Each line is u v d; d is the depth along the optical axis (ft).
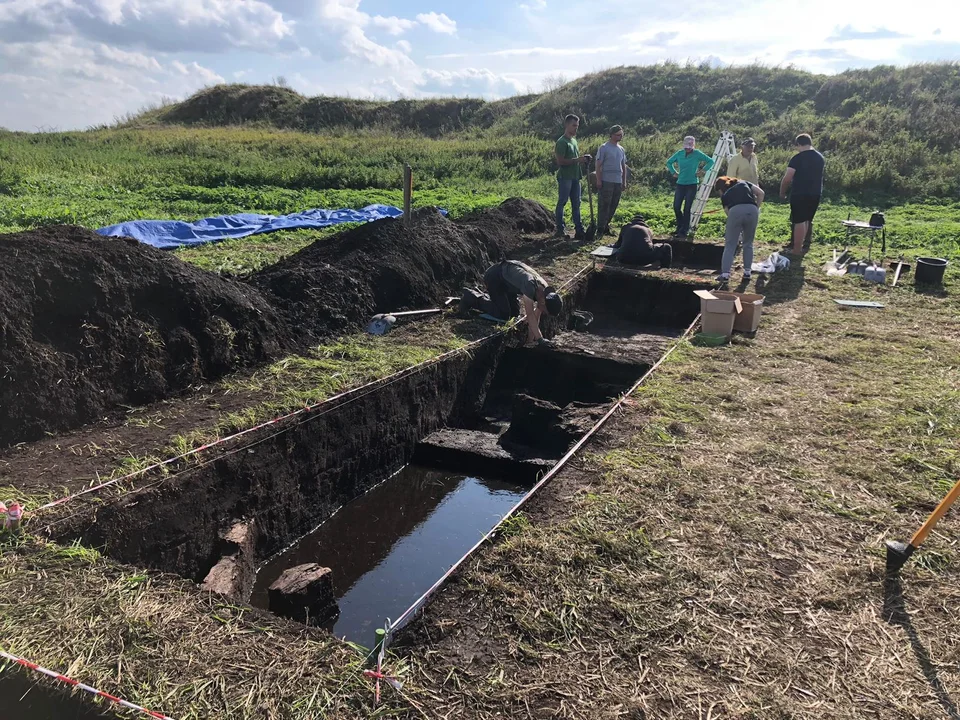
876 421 16.47
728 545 11.60
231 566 13.57
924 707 8.33
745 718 8.16
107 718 7.93
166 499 13.48
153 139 92.48
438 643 9.39
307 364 19.65
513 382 25.27
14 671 8.42
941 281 30.07
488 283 25.21
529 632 9.61
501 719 8.13
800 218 34.73
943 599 10.27
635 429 16.19
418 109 116.78
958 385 18.80
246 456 15.31
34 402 14.75
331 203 49.60
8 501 11.72
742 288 29.43
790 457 14.73
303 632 9.36
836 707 8.31
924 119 72.33
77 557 10.73
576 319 29.78
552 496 13.20
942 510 10.45
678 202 38.65
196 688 8.20
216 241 35.68
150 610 9.54
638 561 11.15
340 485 18.35
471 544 17.21
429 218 32.01
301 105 123.34
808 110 82.58
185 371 17.78
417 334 23.41
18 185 52.75
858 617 9.91
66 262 16.88
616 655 9.19
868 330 23.95
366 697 8.29
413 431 20.81
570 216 46.83
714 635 9.55
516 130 99.19
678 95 93.04
